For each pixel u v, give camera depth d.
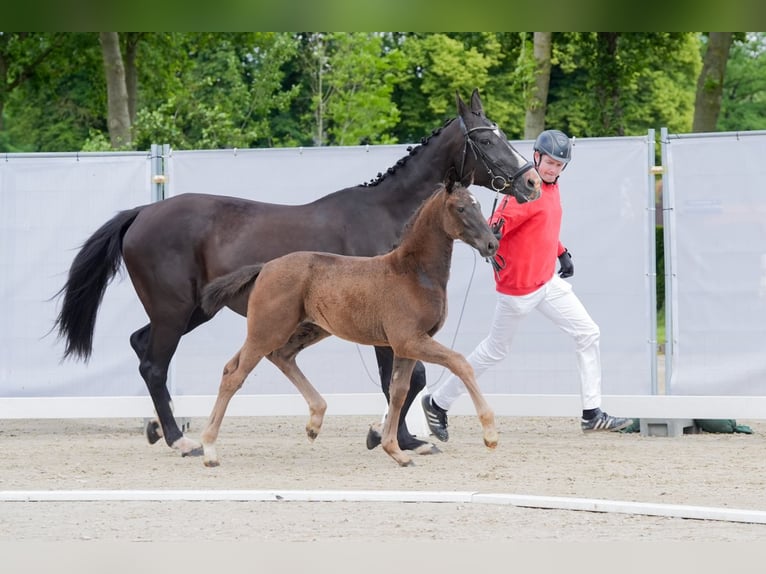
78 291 11.80
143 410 13.17
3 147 45.69
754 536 7.24
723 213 12.62
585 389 11.43
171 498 8.72
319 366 13.21
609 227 12.92
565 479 9.48
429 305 9.66
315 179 13.24
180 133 26.89
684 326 12.72
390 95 43.06
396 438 10.32
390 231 10.97
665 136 12.78
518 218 10.96
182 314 11.34
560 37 32.31
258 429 13.95
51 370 13.41
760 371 12.49
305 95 45.31
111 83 27.16
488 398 12.84
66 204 13.49
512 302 11.20
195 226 11.26
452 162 10.93
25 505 8.55
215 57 43.19
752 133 12.49
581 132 41.97
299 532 7.46
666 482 9.32
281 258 10.16
